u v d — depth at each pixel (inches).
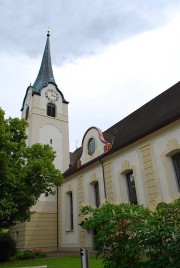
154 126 628.7
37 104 1277.1
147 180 632.4
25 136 737.0
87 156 919.7
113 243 243.1
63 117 1337.4
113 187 746.2
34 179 697.0
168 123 587.5
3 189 632.4
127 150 719.1
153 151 631.8
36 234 999.6
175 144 575.2
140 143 677.3
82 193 901.8
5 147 641.0
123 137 816.9
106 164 796.0
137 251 213.3
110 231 240.2
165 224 209.8
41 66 1534.2
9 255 792.9
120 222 241.4
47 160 724.7
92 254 695.1
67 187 1015.6
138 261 217.5
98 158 816.3
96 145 883.4
